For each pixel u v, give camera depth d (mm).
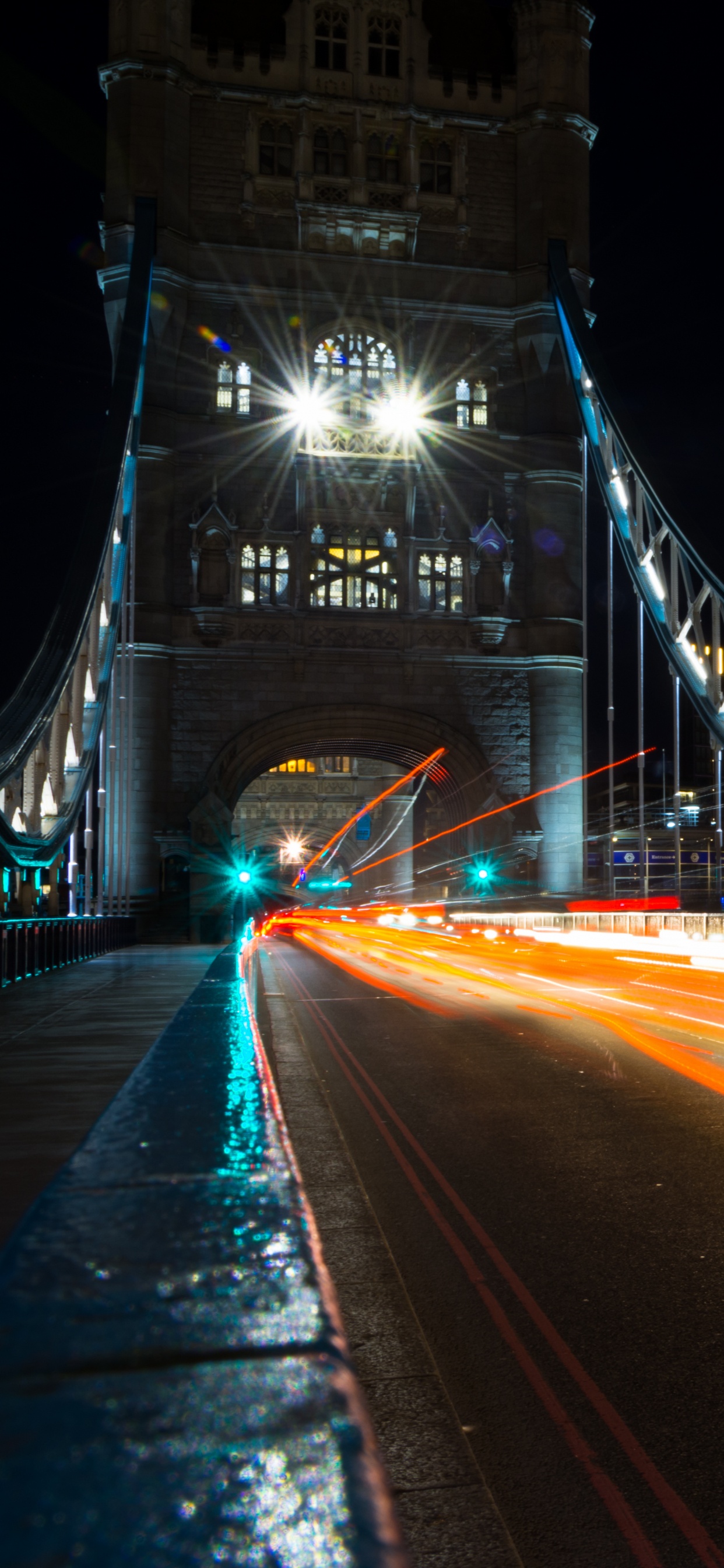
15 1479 781
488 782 50500
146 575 47469
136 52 48844
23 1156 5426
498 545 51031
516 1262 5648
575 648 51094
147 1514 729
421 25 52719
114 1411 917
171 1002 14562
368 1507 762
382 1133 8797
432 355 51781
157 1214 1612
